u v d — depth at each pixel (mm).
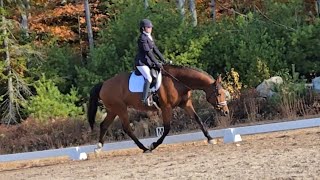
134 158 13172
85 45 35438
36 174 12203
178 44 26125
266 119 19922
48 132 21094
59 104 24562
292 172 8906
